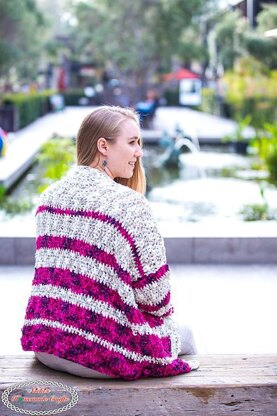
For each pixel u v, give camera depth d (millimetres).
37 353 1975
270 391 1882
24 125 19938
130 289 1868
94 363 1876
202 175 10453
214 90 26422
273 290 4320
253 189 9000
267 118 16453
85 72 40688
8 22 20547
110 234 1861
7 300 4051
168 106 34812
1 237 4863
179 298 4133
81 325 1877
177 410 1870
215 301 4082
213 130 18031
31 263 4918
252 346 3361
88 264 1878
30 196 8836
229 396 1883
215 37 20812
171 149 11648
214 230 5090
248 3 20531
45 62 33031
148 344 1905
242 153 13289
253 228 5160
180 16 21500
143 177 2174
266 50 19281
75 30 24406
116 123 2029
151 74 23750
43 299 1938
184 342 2182
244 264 4957
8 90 24062
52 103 28828
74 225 1907
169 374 1954
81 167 2012
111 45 22469
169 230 5070
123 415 1850
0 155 11117
